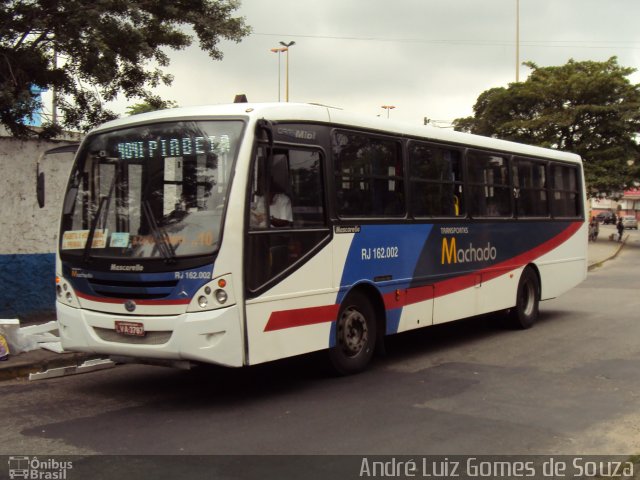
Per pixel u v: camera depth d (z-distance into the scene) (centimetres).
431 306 899
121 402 673
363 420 597
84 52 1087
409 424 585
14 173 1070
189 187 639
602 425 582
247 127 641
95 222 676
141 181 661
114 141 691
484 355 907
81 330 671
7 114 1091
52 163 1105
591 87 3700
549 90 3797
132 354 634
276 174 671
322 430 568
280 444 530
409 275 856
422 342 1016
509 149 1097
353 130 778
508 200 1091
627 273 2381
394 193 841
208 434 558
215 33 1228
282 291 666
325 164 733
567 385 729
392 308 828
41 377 789
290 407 644
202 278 607
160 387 738
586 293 1734
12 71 1052
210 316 605
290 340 677
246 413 624
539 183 1191
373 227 795
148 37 1206
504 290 1071
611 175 3659
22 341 873
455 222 949
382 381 753
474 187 1004
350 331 773
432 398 675
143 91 1272
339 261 743
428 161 905
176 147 656
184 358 610
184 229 626
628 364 838
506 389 712
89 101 1199
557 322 1218
